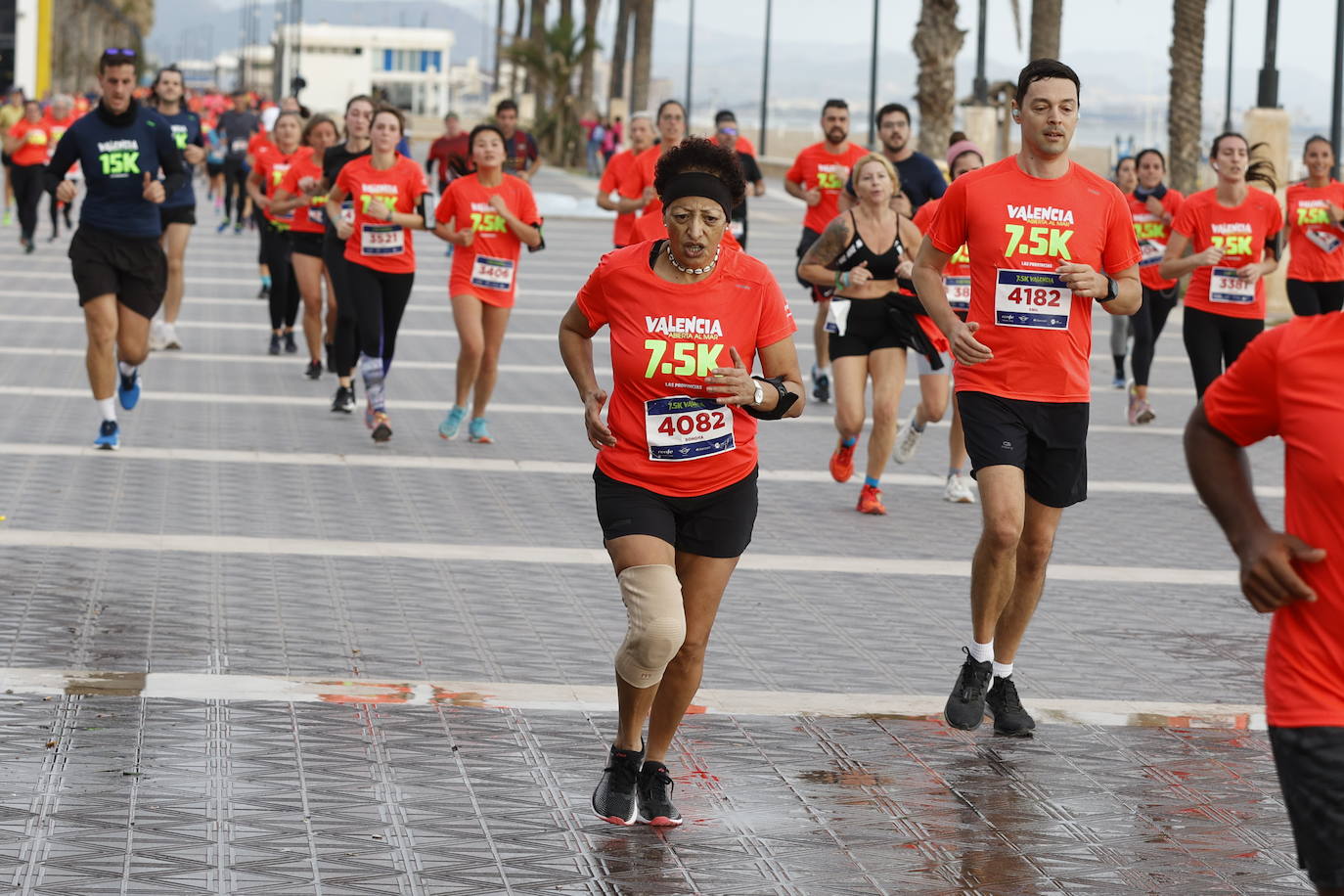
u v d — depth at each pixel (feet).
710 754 24.43
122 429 48.42
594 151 239.30
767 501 43.19
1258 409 14.89
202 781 22.39
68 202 43.78
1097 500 45.34
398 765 23.34
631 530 21.07
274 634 29.40
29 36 274.77
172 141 44.37
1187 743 25.70
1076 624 32.68
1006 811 22.65
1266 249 51.52
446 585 33.37
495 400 57.16
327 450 47.09
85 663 27.20
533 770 23.41
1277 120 95.71
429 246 120.37
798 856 20.84
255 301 81.56
